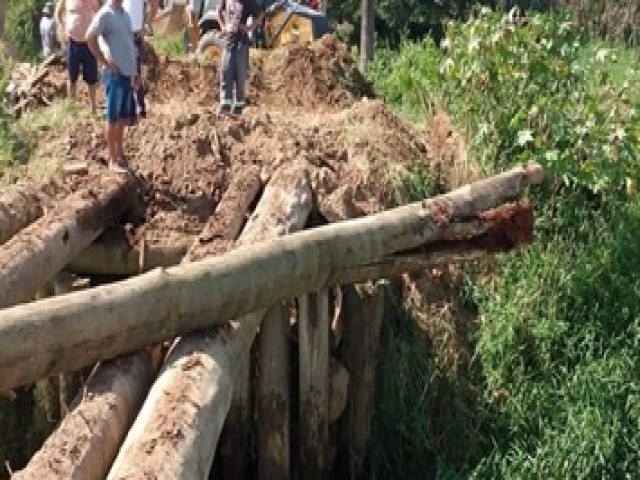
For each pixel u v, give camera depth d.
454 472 9.66
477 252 9.68
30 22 34.59
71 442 6.45
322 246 8.67
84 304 7.14
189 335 7.77
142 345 7.55
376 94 15.76
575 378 10.16
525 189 10.77
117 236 10.64
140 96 12.02
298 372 9.71
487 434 10.02
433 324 10.41
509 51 11.89
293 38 16.36
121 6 10.93
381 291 9.86
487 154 11.76
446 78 13.13
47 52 20.38
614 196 11.43
